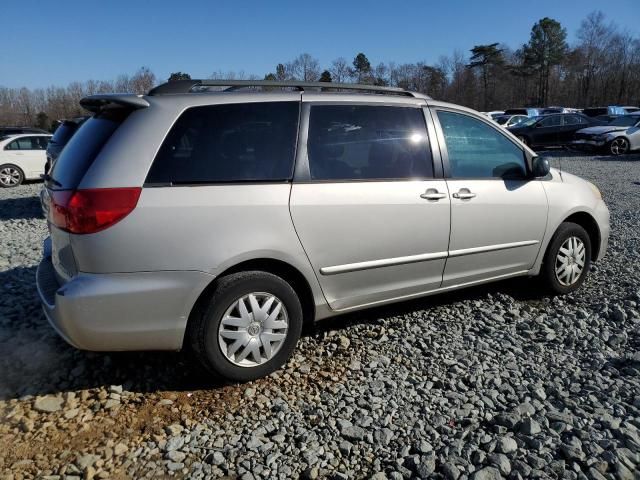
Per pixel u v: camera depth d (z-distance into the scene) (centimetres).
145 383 333
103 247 286
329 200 341
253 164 325
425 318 430
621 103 6750
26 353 371
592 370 344
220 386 329
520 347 380
